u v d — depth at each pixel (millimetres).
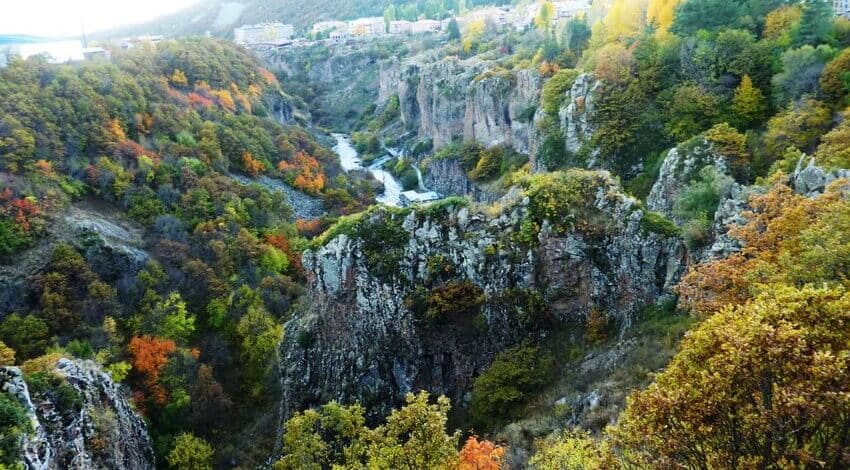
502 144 96375
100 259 52531
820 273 18453
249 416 45000
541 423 26609
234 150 86688
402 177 115750
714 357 12469
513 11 181250
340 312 38031
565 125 67875
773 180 33281
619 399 24156
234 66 122750
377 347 36750
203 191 67438
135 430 33594
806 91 48500
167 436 40656
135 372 43938
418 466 18578
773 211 25828
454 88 112188
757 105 51938
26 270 48656
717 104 54594
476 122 104188
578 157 64062
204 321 53031
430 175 110312
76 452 25250
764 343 11766
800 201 24484
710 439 12211
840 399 10562
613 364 28688
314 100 190250
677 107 57156
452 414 33969
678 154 47938
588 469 15297
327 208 88062
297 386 39250
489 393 31203
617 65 64312
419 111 139125
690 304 24547
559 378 31234
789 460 11367
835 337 12227
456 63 119375
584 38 90438
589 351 31703
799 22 56281
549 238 34500
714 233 30953
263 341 49250
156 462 38719
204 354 50000
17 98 64750
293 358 40219
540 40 110750
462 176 99125
